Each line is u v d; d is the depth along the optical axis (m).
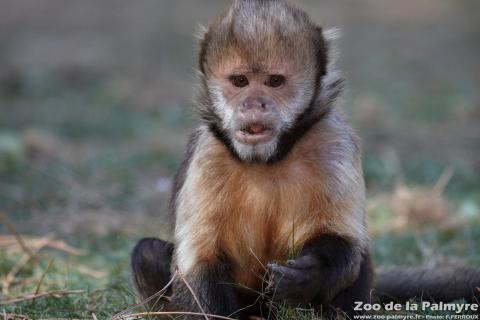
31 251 16.52
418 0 56.59
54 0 54.19
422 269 14.19
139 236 18.67
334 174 11.82
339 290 11.73
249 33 11.44
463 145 27.84
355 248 11.76
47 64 40.91
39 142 26.59
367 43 46.84
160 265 12.99
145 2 54.72
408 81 38.84
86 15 51.47
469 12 53.56
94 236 18.78
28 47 43.94
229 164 11.90
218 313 11.70
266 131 11.45
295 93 11.61
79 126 30.62
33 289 14.57
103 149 27.28
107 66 41.16
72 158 25.86
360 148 12.52
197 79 12.27
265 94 11.55
